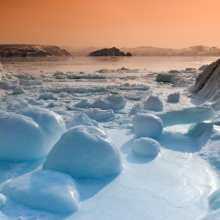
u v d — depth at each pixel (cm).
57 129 388
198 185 283
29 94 1129
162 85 1542
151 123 468
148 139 394
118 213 227
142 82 1717
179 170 324
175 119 509
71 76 1930
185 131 523
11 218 208
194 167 335
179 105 855
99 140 304
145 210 231
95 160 293
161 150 403
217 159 341
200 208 236
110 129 554
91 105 852
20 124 352
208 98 966
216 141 409
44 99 1032
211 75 1064
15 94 1141
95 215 223
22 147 347
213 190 270
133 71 2645
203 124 496
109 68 3259
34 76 1909
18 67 3297
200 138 452
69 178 267
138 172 317
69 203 229
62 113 741
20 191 238
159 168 330
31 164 347
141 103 788
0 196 231
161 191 267
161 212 229
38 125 368
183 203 244
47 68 3147
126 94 1130
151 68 3291
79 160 292
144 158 369
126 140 463
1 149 346
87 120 487
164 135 492
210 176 307
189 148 415
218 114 586
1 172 313
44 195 230
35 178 262
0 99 1002
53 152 306
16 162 350
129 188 274
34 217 212
